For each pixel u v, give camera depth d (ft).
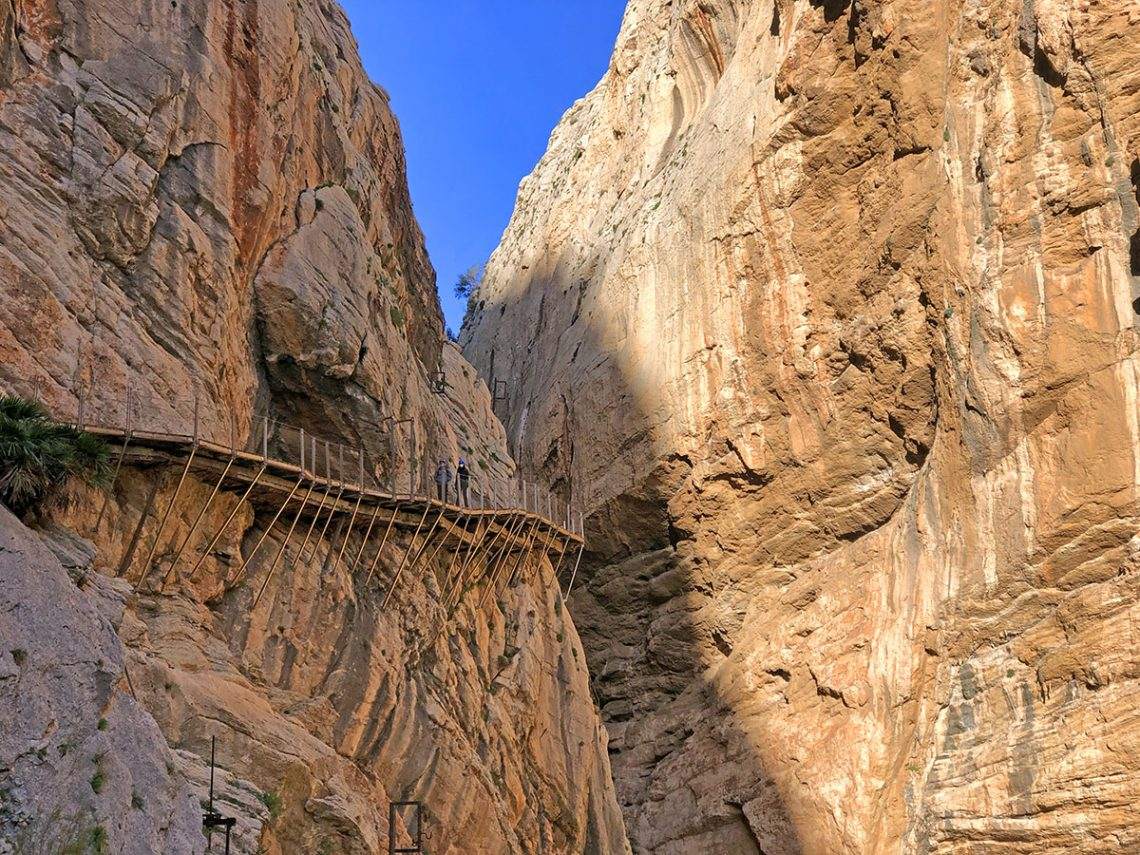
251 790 78.38
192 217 105.40
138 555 86.17
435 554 116.16
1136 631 126.11
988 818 131.95
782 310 162.81
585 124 269.03
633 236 197.77
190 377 99.19
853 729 147.02
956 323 142.72
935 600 143.43
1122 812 122.62
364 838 85.20
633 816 165.07
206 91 108.88
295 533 101.86
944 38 146.30
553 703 129.18
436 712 107.55
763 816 151.74
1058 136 136.98
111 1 103.45
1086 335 133.39
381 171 154.71
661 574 178.19
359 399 118.42
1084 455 132.16
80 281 92.73
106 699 59.88
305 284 115.14
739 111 177.27
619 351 190.08
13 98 94.02
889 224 150.71
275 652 96.78
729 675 165.58
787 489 163.73
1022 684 134.00
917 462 153.07
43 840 53.06
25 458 73.51
